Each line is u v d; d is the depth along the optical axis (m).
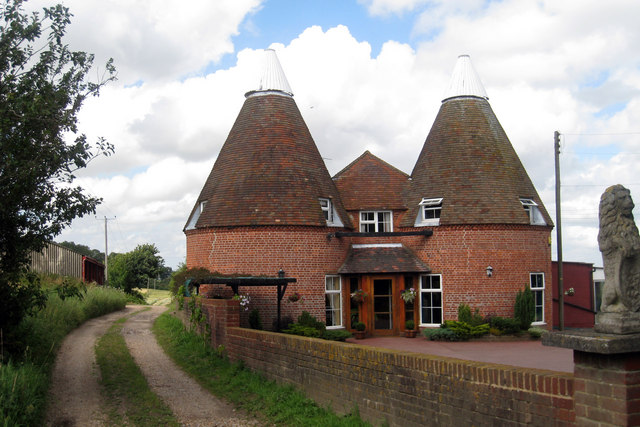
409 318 23.20
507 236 23.11
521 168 25.31
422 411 7.23
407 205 25.08
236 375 12.88
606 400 5.00
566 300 29.06
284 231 21.89
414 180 25.62
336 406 9.16
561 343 5.23
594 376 5.11
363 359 8.49
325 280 22.56
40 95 11.22
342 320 22.88
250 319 20.64
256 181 22.52
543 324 23.56
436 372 7.03
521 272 23.16
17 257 12.38
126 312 33.28
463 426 6.57
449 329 21.61
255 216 21.83
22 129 11.12
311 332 19.50
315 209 22.55
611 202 5.18
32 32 11.78
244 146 23.55
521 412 5.85
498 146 24.91
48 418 9.67
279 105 24.23
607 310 5.17
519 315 22.28
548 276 24.25
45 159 11.27
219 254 22.34
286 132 23.70
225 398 11.35
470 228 22.94
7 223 11.80
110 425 9.42
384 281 23.31
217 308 15.73
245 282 17.67
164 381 13.02
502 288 22.78
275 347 11.58
